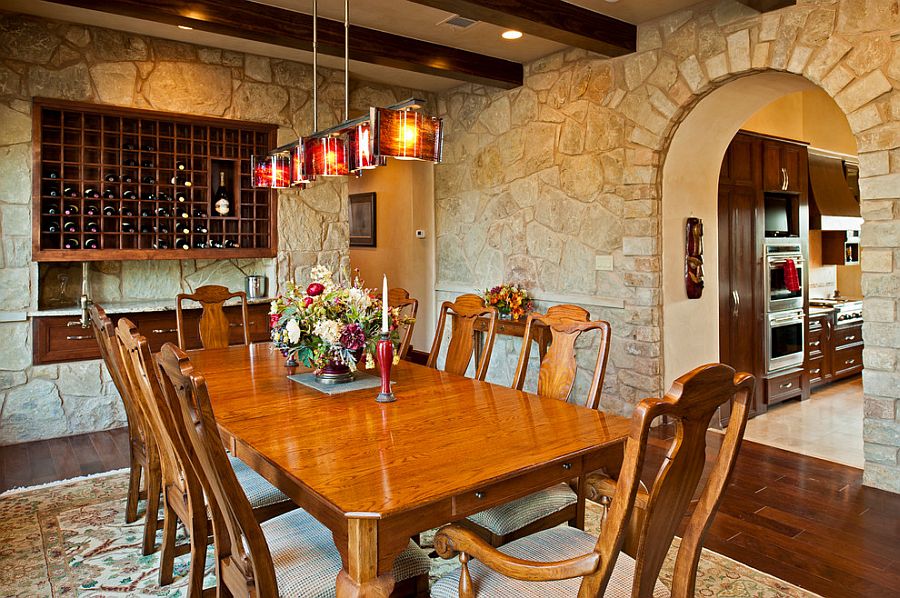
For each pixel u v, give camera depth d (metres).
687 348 4.54
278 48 4.82
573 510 2.25
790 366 5.22
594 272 4.74
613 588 1.54
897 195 3.13
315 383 2.76
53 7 3.97
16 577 2.48
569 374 2.67
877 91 3.17
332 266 5.49
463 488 1.59
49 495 3.31
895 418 3.23
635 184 4.38
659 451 3.95
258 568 1.55
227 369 3.09
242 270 5.39
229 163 5.11
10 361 4.13
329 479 1.65
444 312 3.47
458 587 1.58
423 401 2.48
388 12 4.09
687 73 4.02
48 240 4.38
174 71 4.63
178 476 2.20
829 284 6.75
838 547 2.70
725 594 2.34
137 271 4.90
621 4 3.94
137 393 2.30
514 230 5.45
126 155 4.60
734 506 3.15
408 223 6.70
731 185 4.79
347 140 2.83
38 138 4.15
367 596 1.45
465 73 4.93
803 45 3.45
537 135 5.17
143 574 2.52
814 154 5.95
